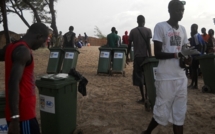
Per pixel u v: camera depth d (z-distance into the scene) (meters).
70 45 11.70
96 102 6.95
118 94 7.89
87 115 5.87
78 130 4.73
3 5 19.34
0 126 3.58
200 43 8.45
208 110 6.20
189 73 10.74
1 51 3.10
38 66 14.58
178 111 3.96
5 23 19.61
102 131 4.94
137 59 6.41
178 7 3.87
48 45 25.11
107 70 11.46
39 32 3.02
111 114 5.93
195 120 5.51
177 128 3.98
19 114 2.88
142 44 6.38
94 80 10.29
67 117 4.44
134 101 7.03
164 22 4.00
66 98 4.36
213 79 7.86
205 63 7.94
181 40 4.00
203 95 7.75
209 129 5.01
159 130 4.98
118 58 11.36
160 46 3.93
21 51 2.74
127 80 10.36
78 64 15.77
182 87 3.91
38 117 5.68
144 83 6.58
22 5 24.58
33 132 2.97
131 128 5.07
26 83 2.91
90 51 25.23
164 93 3.94
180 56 3.81
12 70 2.68
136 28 6.50
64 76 4.37
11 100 2.64
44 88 4.27
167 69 3.90
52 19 24.62
